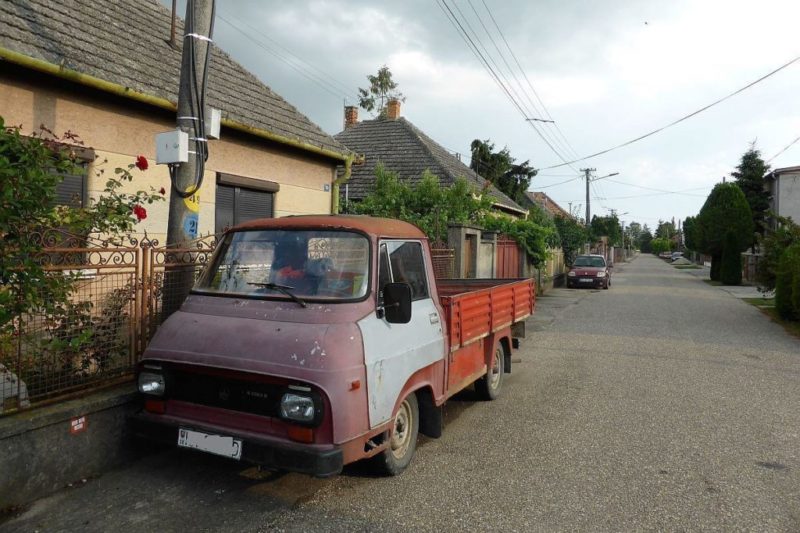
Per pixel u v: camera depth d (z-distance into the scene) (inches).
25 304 149.3
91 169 266.7
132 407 180.2
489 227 719.1
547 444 212.1
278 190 385.7
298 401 140.6
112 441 175.0
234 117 338.0
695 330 500.7
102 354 178.9
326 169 432.5
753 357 382.9
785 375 330.0
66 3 301.1
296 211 404.5
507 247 717.9
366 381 150.6
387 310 162.6
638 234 6461.6
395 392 164.1
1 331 148.3
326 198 434.3
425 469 186.2
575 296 845.8
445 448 206.5
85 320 173.2
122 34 319.0
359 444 147.9
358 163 456.1
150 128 294.0
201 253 211.8
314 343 146.4
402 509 157.2
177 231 216.1
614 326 520.1
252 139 361.7
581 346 415.5
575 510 159.0
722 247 1232.8
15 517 145.9
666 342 435.2
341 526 146.5
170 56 339.6
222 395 153.7
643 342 434.0
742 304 735.1
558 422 238.8
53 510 149.9
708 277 1448.1
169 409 161.9
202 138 216.8
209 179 333.4
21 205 141.3
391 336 165.8
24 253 144.9
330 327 151.7
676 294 890.1
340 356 145.3
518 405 264.2
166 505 154.7
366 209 588.4
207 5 214.7
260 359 147.3
